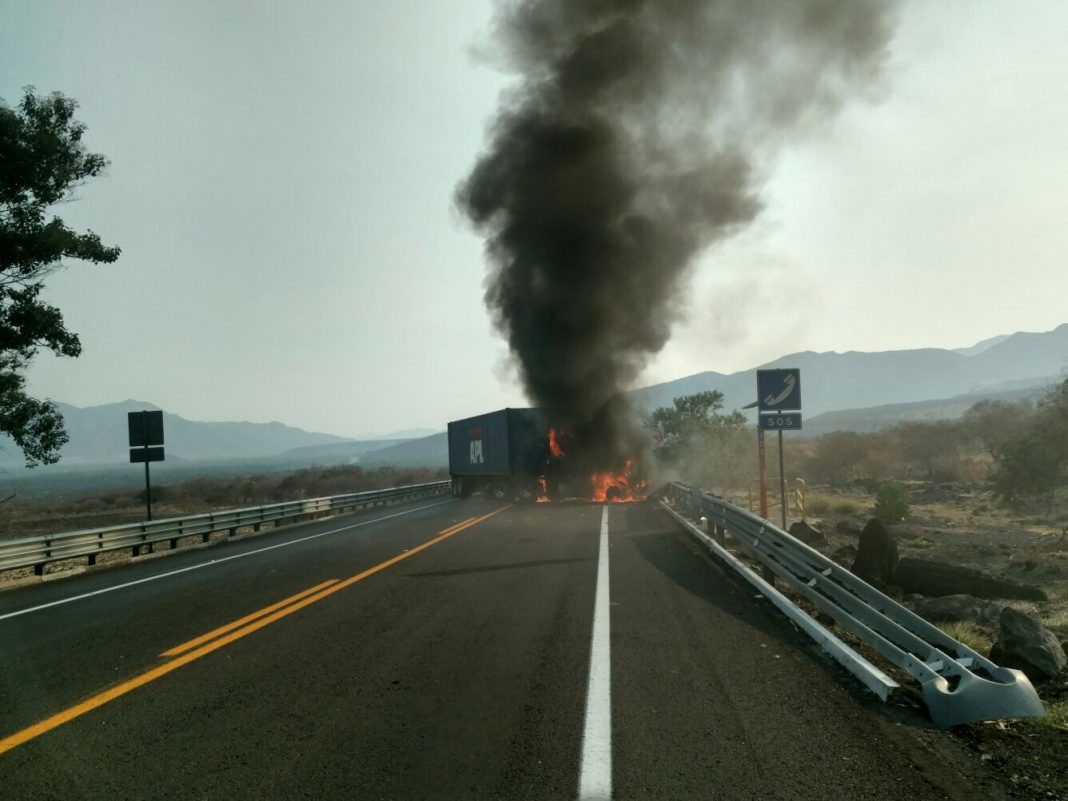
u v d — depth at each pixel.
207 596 10.49
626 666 6.20
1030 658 6.52
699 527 17.50
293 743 4.62
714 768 4.12
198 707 5.39
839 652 6.30
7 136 19.36
